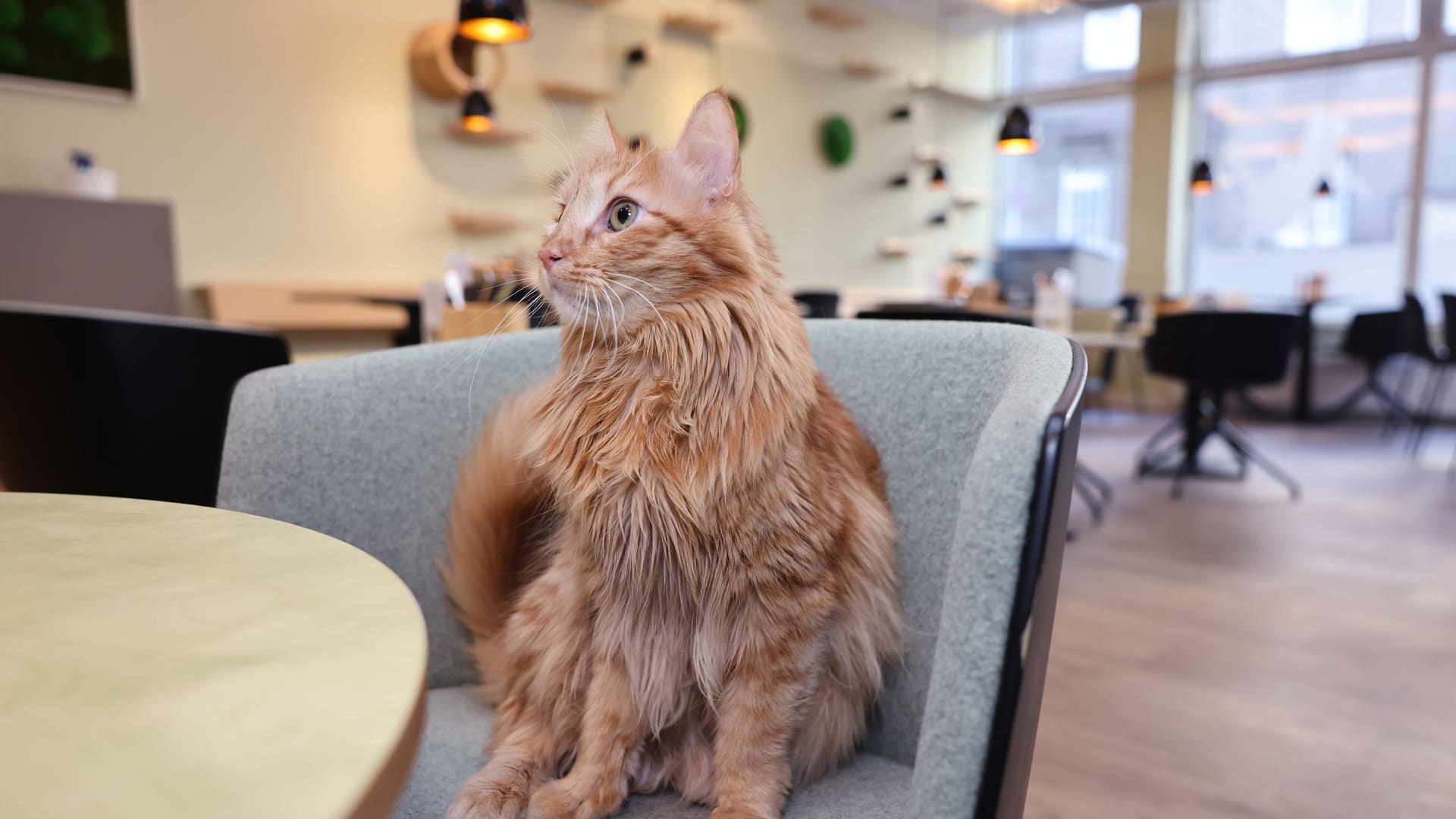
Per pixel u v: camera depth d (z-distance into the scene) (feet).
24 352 5.61
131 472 5.81
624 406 2.89
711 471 2.70
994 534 1.89
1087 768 6.40
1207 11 28.73
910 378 3.54
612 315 2.88
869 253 30.27
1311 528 13.25
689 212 2.96
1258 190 28.68
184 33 16.66
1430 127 25.31
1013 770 1.89
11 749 1.13
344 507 3.55
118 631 1.49
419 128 19.81
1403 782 6.23
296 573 1.79
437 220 20.24
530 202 21.65
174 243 15.47
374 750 1.16
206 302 17.25
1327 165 27.30
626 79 23.36
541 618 3.23
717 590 2.82
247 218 17.67
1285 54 27.53
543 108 21.74
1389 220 26.35
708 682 2.89
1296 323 15.56
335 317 18.10
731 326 2.79
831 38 28.48
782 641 2.82
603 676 2.99
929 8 30.04
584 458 2.91
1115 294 30.68
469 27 13.73
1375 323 22.89
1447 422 24.43
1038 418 1.98
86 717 1.22
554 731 3.15
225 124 17.28
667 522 2.76
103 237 14.40
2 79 14.74
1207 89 29.30
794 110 27.61
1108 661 8.28
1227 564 11.39
